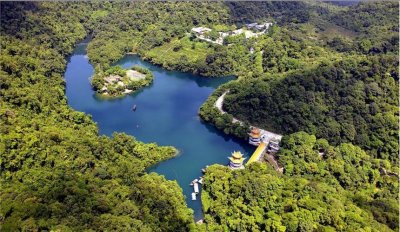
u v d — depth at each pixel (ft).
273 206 445.37
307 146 586.86
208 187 518.37
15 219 378.53
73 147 527.81
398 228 428.56
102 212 418.10
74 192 428.56
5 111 552.41
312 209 425.28
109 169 504.84
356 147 583.99
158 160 588.91
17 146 492.54
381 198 496.64
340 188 507.30
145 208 436.35
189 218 457.68
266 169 531.91
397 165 587.68
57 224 380.58
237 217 447.01
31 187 440.86
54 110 641.40
